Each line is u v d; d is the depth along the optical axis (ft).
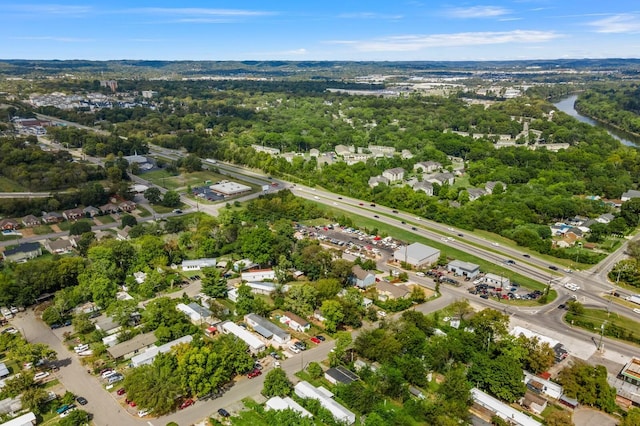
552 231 644.27
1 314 423.64
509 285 491.31
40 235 618.03
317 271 488.44
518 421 285.02
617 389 320.50
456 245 598.34
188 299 437.99
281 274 478.18
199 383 306.96
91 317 414.82
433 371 338.34
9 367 344.69
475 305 447.42
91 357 352.69
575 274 521.65
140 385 299.38
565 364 354.74
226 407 300.81
